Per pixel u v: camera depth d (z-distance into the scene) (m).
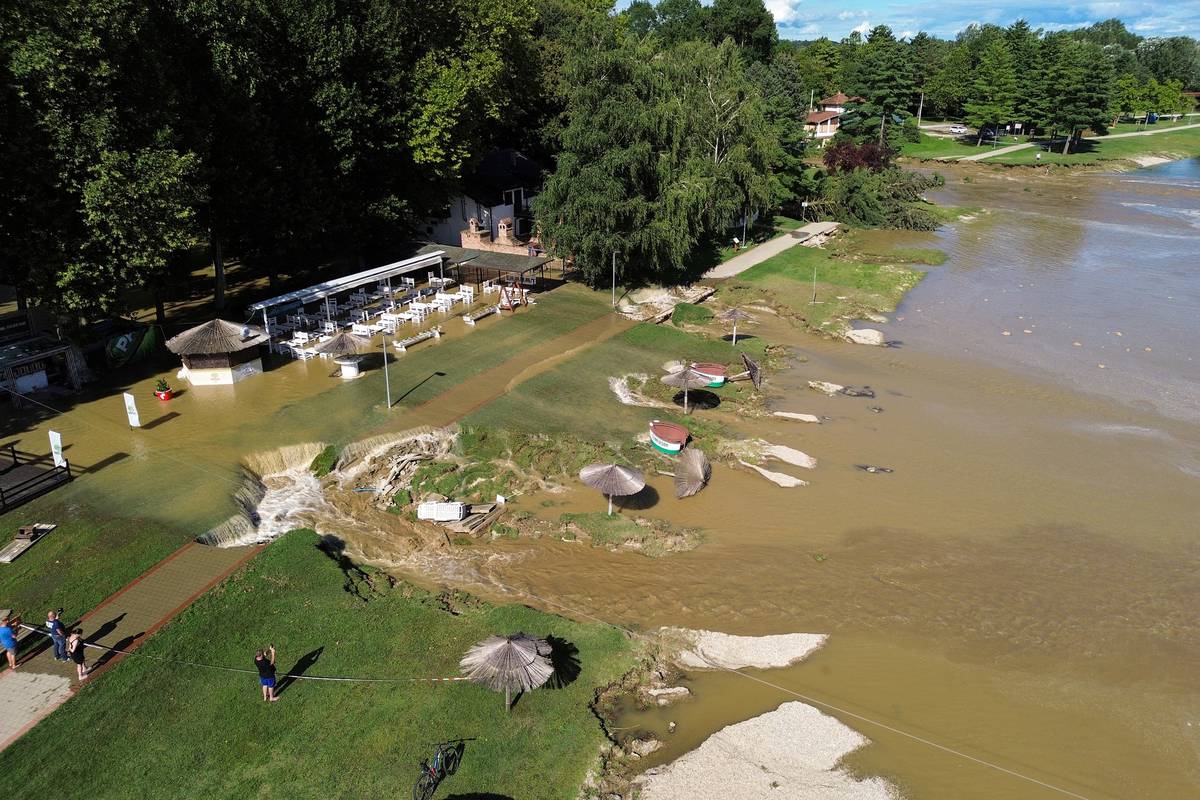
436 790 20.78
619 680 25.20
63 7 36.22
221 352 42.97
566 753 22.27
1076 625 28.81
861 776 22.27
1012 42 169.88
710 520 34.72
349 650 25.27
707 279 69.25
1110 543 33.75
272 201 50.41
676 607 29.14
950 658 27.08
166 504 32.19
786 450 40.38
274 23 49.25
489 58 64.56
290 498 34.94
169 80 42.53
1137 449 41.69
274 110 50.50
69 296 38.66
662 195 59.56
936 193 113.81
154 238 39.81
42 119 36.00
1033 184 121.88
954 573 31.55
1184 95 196.38
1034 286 69.81
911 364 52.56
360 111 54.03
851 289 68.31
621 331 54.75
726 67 74.94
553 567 31.33
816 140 110.69
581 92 58.41
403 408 41.81
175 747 21.55
